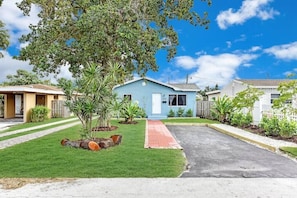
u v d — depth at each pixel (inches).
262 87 828.0
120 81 576.4
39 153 296.4
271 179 214.7
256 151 338.3
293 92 449.4
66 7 527.5
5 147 343.3
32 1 542.0
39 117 770.8
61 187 192.7
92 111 341.7
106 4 465.1
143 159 271.9
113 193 182.1
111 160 266.2
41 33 537.6
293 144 368.5
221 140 434.0
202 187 194.7
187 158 292.7
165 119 856.3
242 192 184.7
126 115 695.7
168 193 182.5
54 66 560.4
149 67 583.2
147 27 538.9
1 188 190.9
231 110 703.7
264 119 506.9
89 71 346.6
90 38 478.3
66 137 419.5
